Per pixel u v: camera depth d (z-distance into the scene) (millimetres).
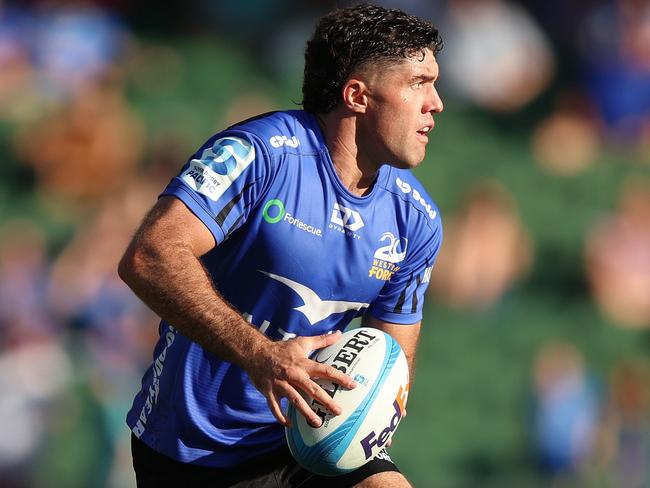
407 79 12875
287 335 13258
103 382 33688
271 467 13961
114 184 43562
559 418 37562
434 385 40531
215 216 12148
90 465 33031
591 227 46344
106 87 47438
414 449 38719
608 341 42781
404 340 14430
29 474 33000
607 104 50750
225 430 13594
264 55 52500
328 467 12727
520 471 38094
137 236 12023
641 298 44500
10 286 36375
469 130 50125
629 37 50938
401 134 12922
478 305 42625
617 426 38906
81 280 35844
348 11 13016
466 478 38312
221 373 13203
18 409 33375
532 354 41688
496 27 50625
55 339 35062
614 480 37969
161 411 13656
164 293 11711
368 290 13461
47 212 42469
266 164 12508
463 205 43875
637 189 47844
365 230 13117
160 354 13648
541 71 51781
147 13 53750
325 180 12883
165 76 49938
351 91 12906
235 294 13062
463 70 50375
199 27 53656
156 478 13883
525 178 48312
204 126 46969
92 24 48219
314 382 12008
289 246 12750
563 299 44375
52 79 47031
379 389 12680
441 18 50375
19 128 45344
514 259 43750
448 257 42750
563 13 53000
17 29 48031
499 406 40156
